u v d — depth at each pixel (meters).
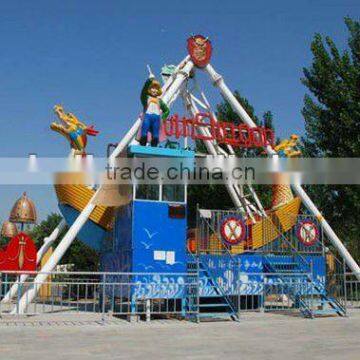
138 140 18.19
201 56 23.83
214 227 18.66
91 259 44.47
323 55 32.31
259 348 10.93
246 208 24.69
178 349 10.70
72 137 19.53
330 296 19.31
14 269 17.72
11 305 17.75
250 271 18.91
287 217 21.09
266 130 23.78
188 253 17.91
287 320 15.77
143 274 15.26
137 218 16.39
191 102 24.30
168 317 16.64
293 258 19.98
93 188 19.58
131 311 15.58
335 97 31.47
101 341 11.56
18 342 11.26
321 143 32.16
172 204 17.00
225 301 17.20
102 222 19.08
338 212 32.69
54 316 16.30
